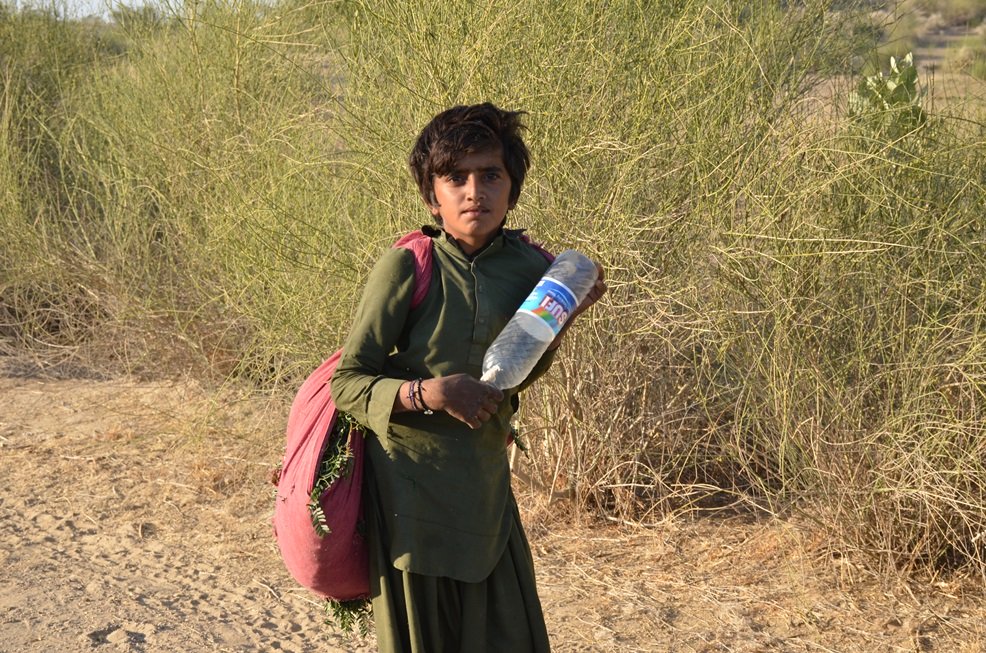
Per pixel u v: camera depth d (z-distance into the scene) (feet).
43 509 14.67
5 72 24.31
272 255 15.34
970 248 11.96
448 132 6.95
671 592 12.13
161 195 18.39
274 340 15.53
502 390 6.71
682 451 14.65
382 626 7.11
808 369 12.34
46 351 21.47
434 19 13.23
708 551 13.16
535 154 12.92
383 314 6.91
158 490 15.33
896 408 12.41
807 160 12.42
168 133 18.60
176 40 20.76
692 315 13.05
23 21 25.80
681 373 13.93
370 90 14.28
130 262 19.53
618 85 13.65
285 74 18.22
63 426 17.99
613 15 13.64
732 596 11.96
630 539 13.62
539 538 13.71
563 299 6.89
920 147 12.36
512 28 13.30
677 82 13.55
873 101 13.23
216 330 18.37
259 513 14.62
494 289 7.11
